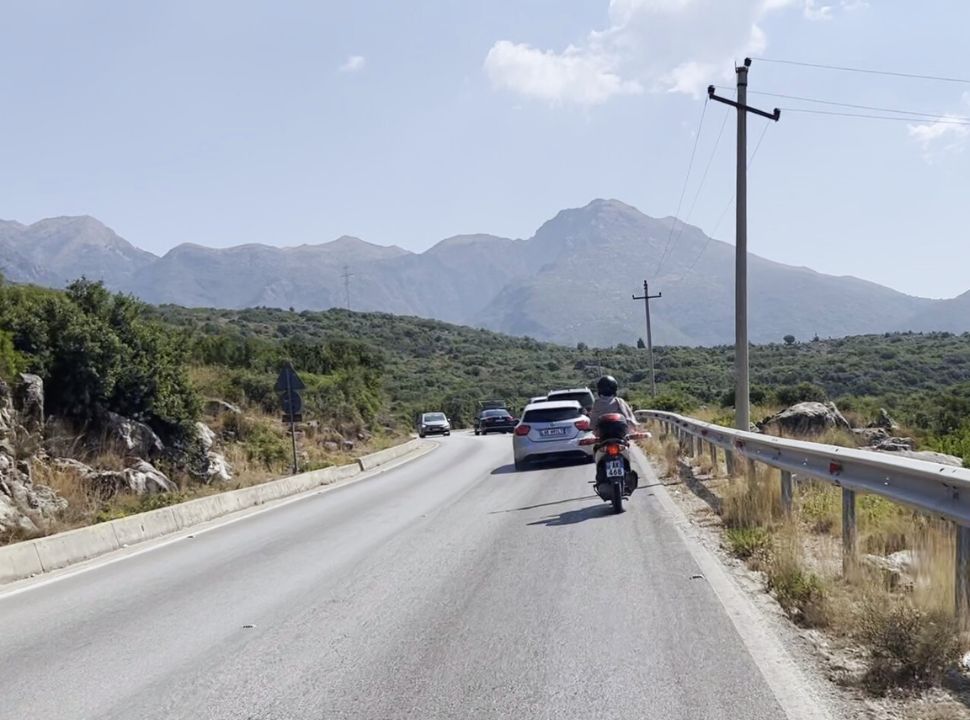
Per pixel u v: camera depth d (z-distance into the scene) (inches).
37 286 996.6
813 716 213.0
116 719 231.0
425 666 262.8
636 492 660.1
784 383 2583.7
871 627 244.1
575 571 385.4
